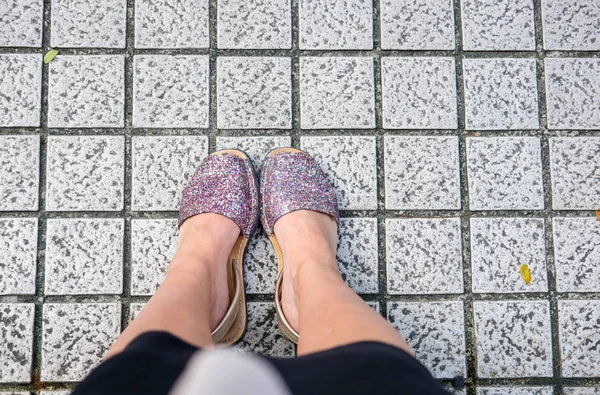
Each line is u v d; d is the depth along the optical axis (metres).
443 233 1.34
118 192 1.32
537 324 1.33
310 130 1.35
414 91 1.36
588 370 1.32
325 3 1.36
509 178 1.35
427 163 1.35
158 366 0.72
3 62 1.33
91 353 1.29
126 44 1.34
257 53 1.35
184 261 1.17
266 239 1.34
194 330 0.96
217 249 1.24
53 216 1.31
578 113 1.36
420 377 0.73
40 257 1.30
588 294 1.34
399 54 1.37
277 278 1.32
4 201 1.30
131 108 1.33
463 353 1.32
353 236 1.33
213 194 1.27
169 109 1.33
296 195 1.27
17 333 1.29
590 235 1.35
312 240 1.22
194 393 0.56
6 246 1.30
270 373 0.64
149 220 1.32
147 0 1.34
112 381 0.69
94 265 1.31
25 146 1.31
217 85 1.34
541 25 1.37
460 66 1.37
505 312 1.33
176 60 1.34
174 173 1.33
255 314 1.31
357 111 1.35
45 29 1.34
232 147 1.34
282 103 1.35
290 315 1.22
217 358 0.61
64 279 1.30
